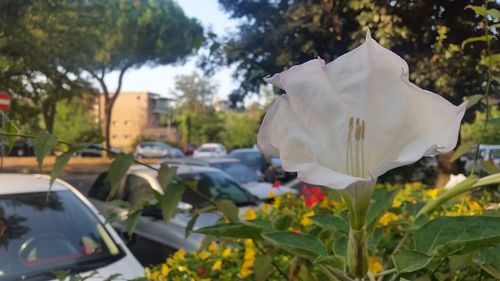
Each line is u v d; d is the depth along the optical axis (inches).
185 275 117.3
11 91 882.1
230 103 258.1
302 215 146.6
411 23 226.2
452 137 39.8
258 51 266.7
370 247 72.7
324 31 255.3
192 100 2377.0
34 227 156.1
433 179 322.7
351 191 43.6
